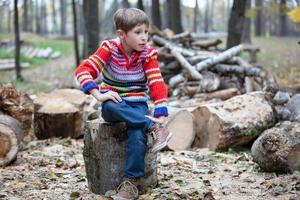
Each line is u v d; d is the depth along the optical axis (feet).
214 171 17.62
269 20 132.57
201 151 21.18
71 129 24.29
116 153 14.38
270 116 21.90
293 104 22.84
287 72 49.32
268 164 16.79
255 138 21.88
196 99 27.71
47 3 162.20
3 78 51.47
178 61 31.27
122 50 13.41
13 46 86.89
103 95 13.17
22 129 21.47
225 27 165.78
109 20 106.32
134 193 13.79
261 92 23.21
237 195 14.53
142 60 13.47
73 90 25.50
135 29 13.07
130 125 13.48
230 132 20.90
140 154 13.62
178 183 15.78
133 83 13.56
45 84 47.96
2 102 22.52
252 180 16.12
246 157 19.56
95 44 42.80
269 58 65.46
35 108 24.43
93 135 14.44
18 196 14.73
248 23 77.97
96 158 14.52
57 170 17.97
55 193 14.96
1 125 18.67
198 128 22.26
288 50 75.56
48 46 89.81
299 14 34.22
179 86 30.07
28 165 18.67
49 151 21.02
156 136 13.34
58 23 195.72
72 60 74.13
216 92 27.94
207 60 30.55
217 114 21.24
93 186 14.78
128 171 13.76
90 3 42.68
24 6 108.88
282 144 16.48
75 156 20.15
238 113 21.53
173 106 25.71
